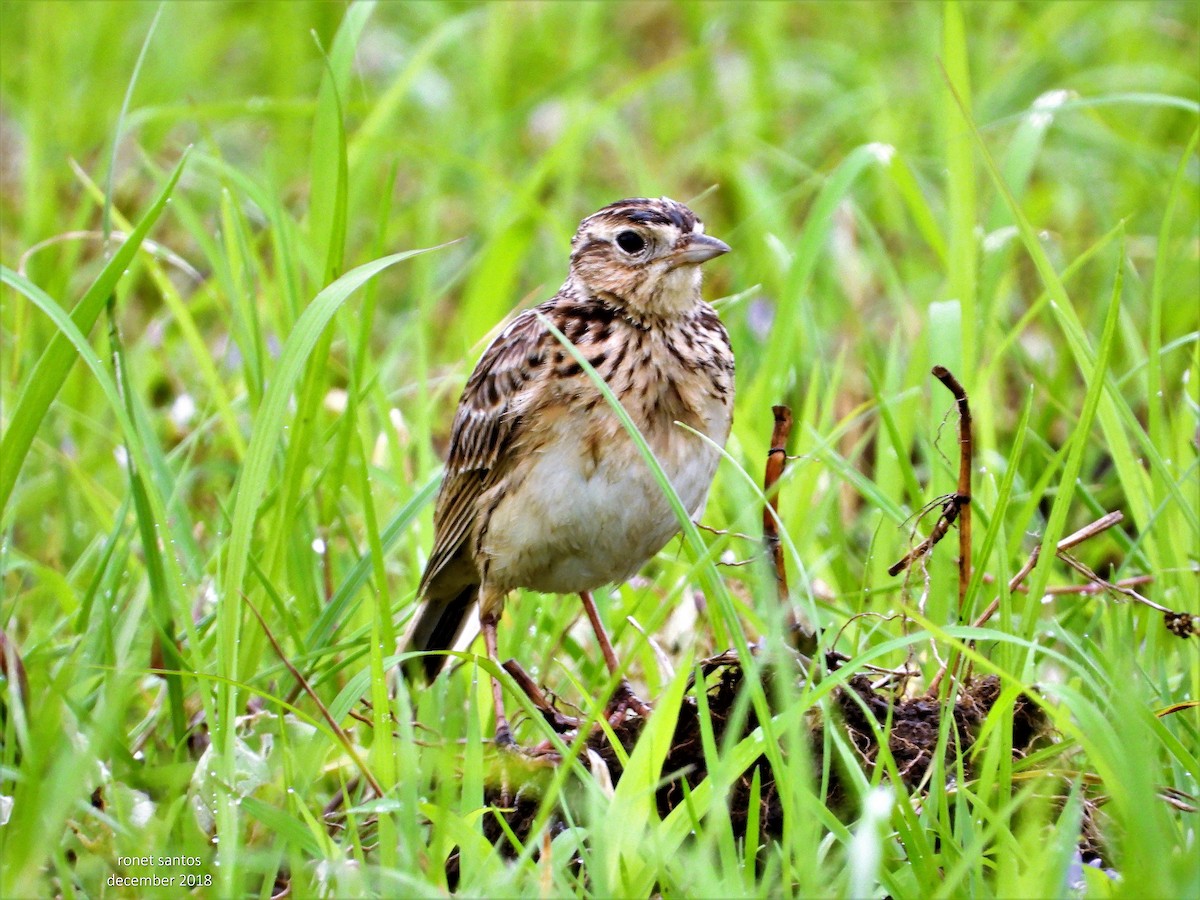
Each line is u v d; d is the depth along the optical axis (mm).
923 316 15023
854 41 22594
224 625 9031
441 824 7441
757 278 15844
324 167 11625
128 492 10477
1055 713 7605
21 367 13797
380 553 9734
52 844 7570
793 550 8461
